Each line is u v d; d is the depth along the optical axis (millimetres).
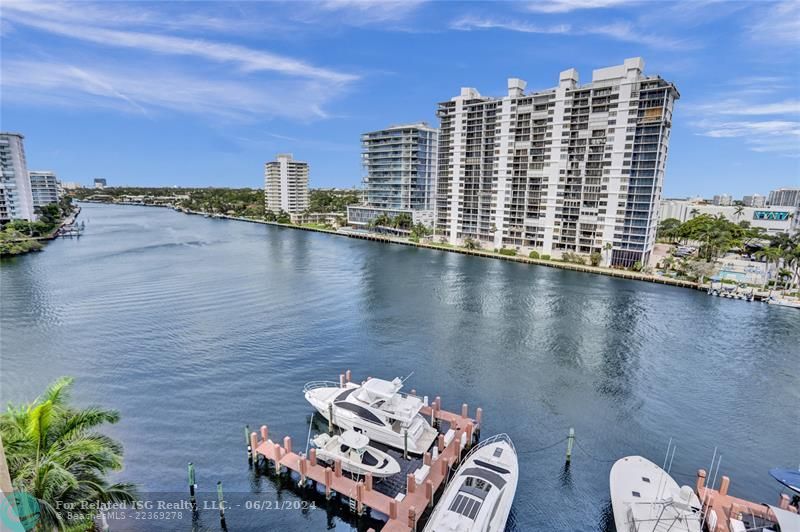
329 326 55344
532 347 50219
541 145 113438
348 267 98625
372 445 30109
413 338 52031
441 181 140750
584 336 54406
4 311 58125
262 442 28719
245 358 44375
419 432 29656
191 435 30969
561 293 77125
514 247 122000
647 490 23953
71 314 57250
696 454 30812
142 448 29312
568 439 29516
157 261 98125
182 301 64812
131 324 53688
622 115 97438
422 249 133250
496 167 123375
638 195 97750
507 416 35031
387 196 173875
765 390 40844
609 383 41469
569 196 109625
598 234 105188
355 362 44438
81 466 16609
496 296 74000
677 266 100688
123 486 17797
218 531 23000
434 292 76000
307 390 35625
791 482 23578
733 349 51156
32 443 15859
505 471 25031
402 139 164625
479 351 48531
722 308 68750
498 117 120625
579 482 27359
